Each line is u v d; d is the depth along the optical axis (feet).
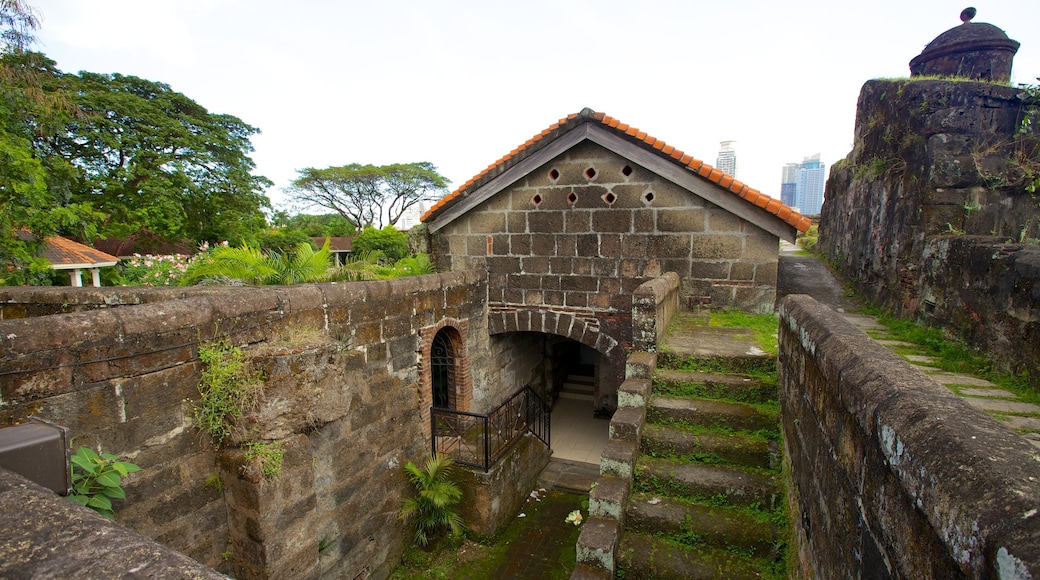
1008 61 27.30
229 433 13.34
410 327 21.61
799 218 21.30
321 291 16.88
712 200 22.97
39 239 24.02
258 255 23.75
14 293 17.60
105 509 10.07
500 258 28.12
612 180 25.21
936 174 21.04
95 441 10.93
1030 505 3.57
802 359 11.39
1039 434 10.26
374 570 19.63
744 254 23.25
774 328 21.06
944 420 5.07
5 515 4.58
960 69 27.71
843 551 7.42
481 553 22.16
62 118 26.86
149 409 11.90
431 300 23.04
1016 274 13.67
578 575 12.17
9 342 9.56
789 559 11.41
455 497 22.27
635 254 25.18
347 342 18.11
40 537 4.29
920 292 20.40
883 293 25.21
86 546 4.18
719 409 15.58
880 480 5.95
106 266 48.29
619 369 26.16
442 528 22.84
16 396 9.68
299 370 14.24
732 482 13.60
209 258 25.77
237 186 72.18
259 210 79.71
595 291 26.23
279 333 15.21
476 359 27.61
